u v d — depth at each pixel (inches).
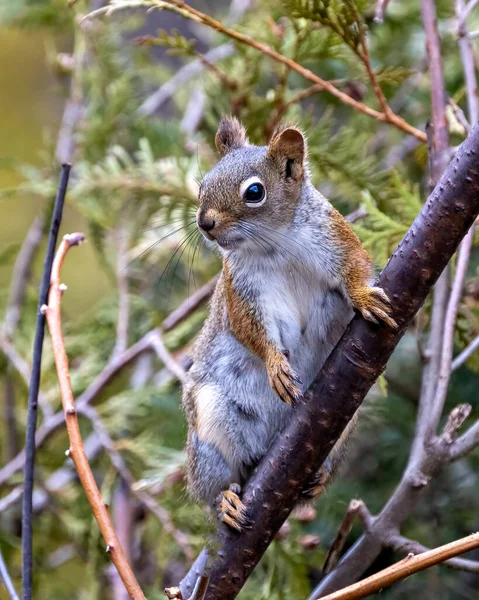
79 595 119.3
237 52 118.4
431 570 117.6
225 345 113.4
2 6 123.7
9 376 122.4
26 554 109.0
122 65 124.6
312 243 112.0
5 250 123.6
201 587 107.7
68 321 123.9
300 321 112.4
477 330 114.4
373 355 109.4
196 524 110.3
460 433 118.9
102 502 108.1
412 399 120.0
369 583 107.5
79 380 120.8
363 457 120.0
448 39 120.6
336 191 118.2
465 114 120.6
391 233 114.3
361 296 109.4
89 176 119.0
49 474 120.5
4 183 145.0
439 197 108.9
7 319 122.4
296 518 114.9
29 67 152.5
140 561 119.3
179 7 113.3
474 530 118.4
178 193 118.5
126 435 120.0
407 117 121.8
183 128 122.3
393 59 121.8
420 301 109.2
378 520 111.0
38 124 149.9
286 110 117.5
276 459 110.0
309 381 112.7
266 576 115.8
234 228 111.9
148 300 122.8
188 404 113.9
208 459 113.0
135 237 120.3
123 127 122.6
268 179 112.0
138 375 121.3
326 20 113.3
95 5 124.2
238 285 112.4
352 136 117.3
